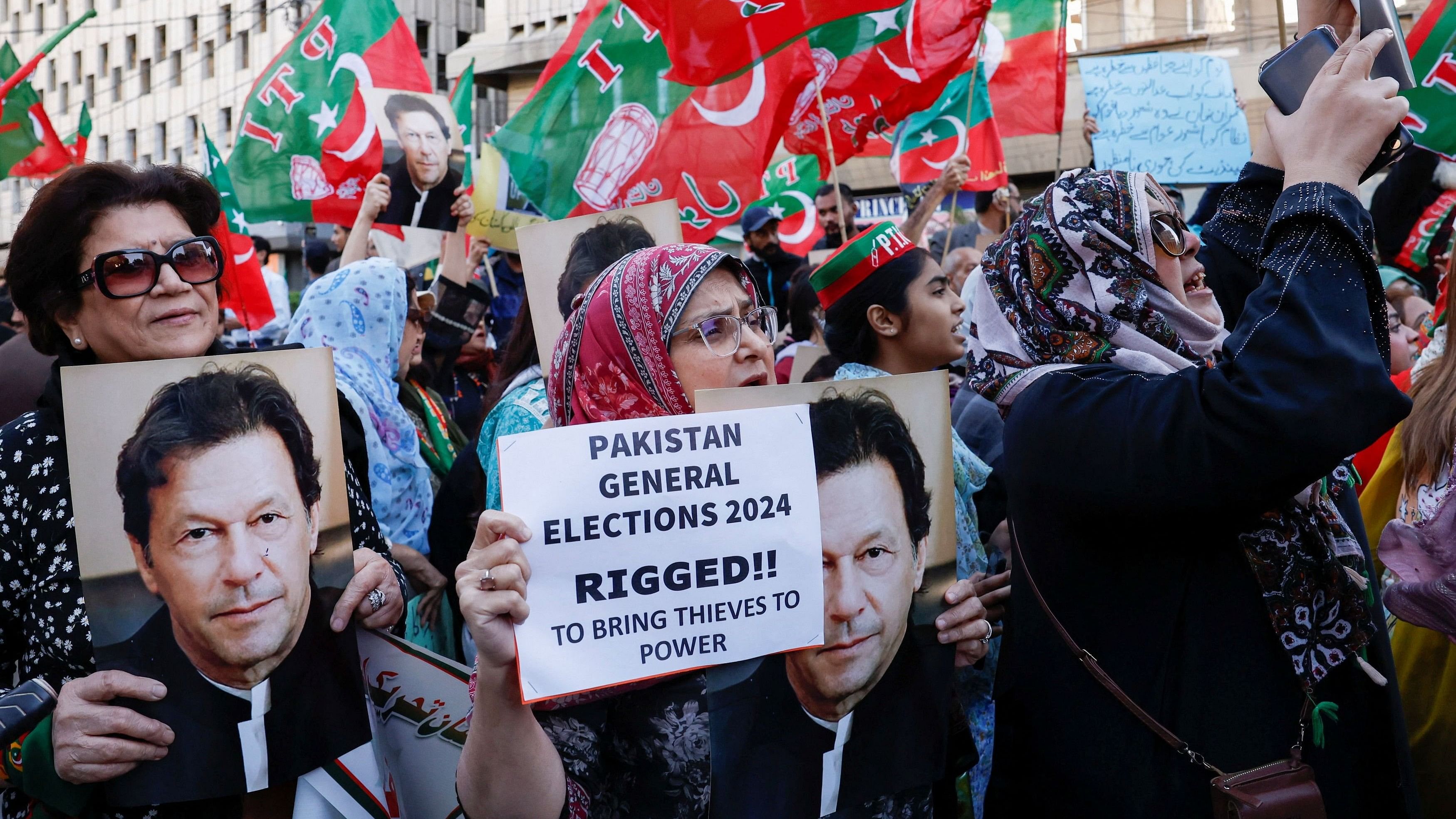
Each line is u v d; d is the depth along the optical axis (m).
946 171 4.73
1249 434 1.45
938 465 1.70
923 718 1.67
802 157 6.23
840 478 1.62
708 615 1.50
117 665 1.60
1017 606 1.84
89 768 1.57
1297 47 1.67
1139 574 1.66
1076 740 1.70
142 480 1.62
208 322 1.83
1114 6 13.16
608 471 1.46
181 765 1.61
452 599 2.87
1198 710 1.61
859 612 1.62
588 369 1.73
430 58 27.06
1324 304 1.47
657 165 3.86
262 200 4.47
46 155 4.75
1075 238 1.75
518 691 1.44
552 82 3.95
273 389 1.71
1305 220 1.52
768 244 6.29
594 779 1.58
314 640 1.71
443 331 4.48
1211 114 5.30
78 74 36.09
